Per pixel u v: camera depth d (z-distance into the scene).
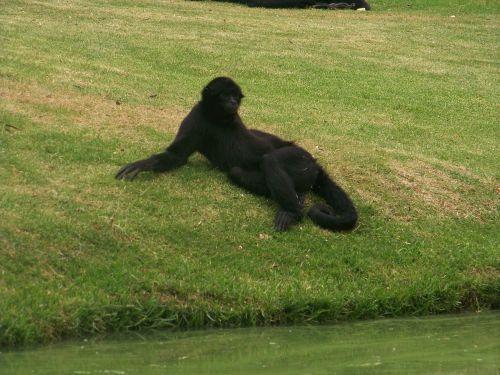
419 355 14.02
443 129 26.22
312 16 41.25
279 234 17.97
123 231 16.59
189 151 19.31
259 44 33.75
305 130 23.47
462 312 17.91
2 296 14.35
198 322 15.41
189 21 36.28
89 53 28.34
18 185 17.27
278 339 14.94
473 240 19.61
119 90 24.08
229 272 16.52
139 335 14.70
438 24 42.28
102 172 18.52
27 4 34.91
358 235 18.78
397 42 37.56
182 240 17.02
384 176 21.05
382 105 27.86
